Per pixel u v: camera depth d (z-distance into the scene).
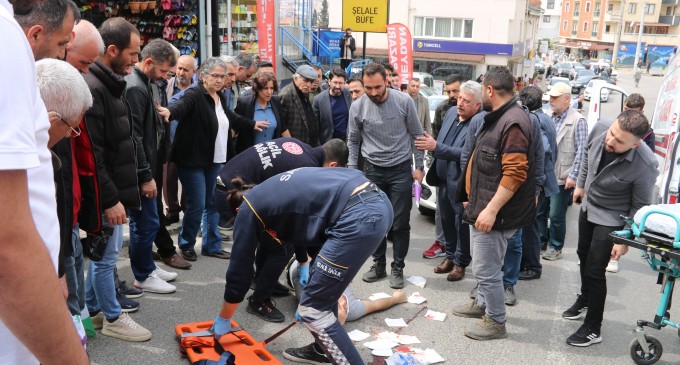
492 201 3.54
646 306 4.68
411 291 4.67
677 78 7.12
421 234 6.42
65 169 2.61
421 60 32.47
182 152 4.57
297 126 5.59
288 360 3.42
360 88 5.80
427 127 6.39
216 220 4.94
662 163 7.34
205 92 4.53
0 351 1.05
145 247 4.05
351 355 2.82
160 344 3.46
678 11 71.81
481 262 3.76
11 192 0.90
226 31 9.75
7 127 0.90
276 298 4.34
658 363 3.70
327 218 2.76
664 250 3.28
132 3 8.39
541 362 3.60
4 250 0.88
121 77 3.41
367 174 4.70
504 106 3.58
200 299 4.14
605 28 78.56
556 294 4.80
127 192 3.42
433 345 3.75
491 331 3.86
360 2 11.48
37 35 2.15
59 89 2.05
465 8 31.33
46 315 0.94
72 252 2.76
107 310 3.44
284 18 14.09
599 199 3.81
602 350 3.81
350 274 2.75
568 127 5.61
